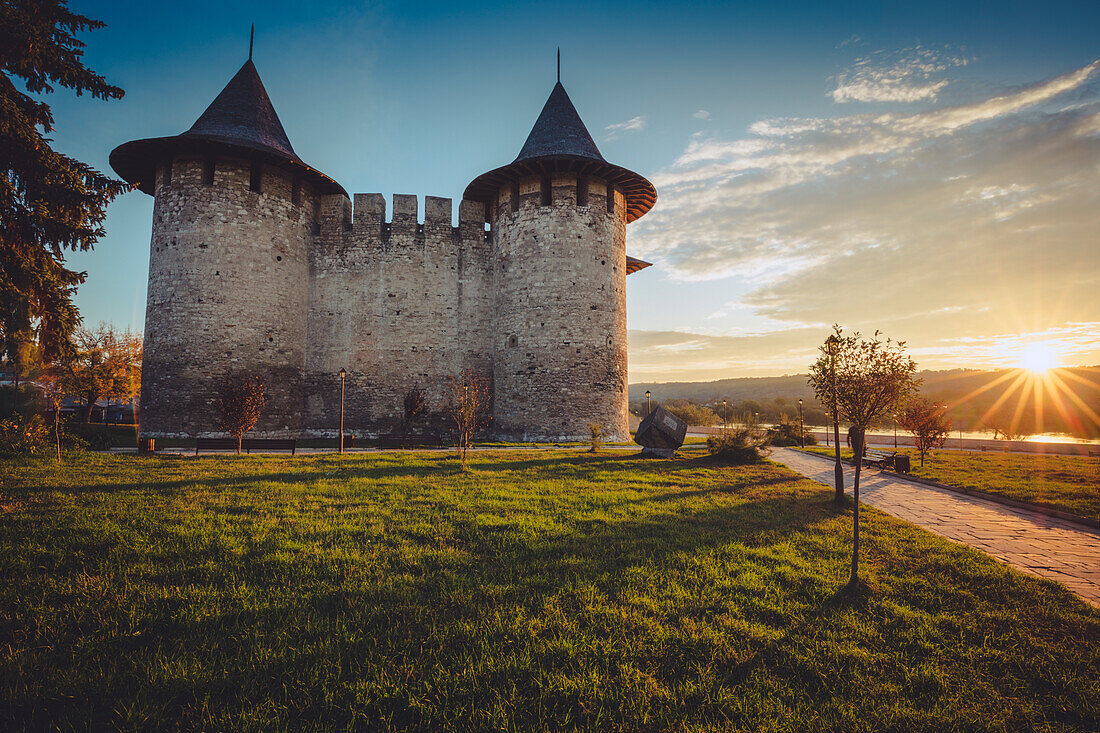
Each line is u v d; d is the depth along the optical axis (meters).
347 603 4.83
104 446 20.22
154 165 26.47
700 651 4.04
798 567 6.03
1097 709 3.33
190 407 23.92
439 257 30.38
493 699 3.41
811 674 3.77
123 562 5.84
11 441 15.57
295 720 3.21
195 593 4.96
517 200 28.86
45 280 10.63
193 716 3.22
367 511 8.63
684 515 8.79
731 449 17.61
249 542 6.65
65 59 10.09
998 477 14.21
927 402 17.92
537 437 26.78
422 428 28.98
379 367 28.97
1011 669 3.87
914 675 3.74
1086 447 25.38
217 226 25.05
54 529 7.02
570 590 5.18
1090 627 4.51
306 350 28.80
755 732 3.11
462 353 30.12
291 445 18.16
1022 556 6.74
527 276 27.91
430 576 5.55
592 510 9.12
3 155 9.24
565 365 26.91
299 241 28.30
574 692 3.47
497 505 9.30
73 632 4.24
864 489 12.37
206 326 24.44
